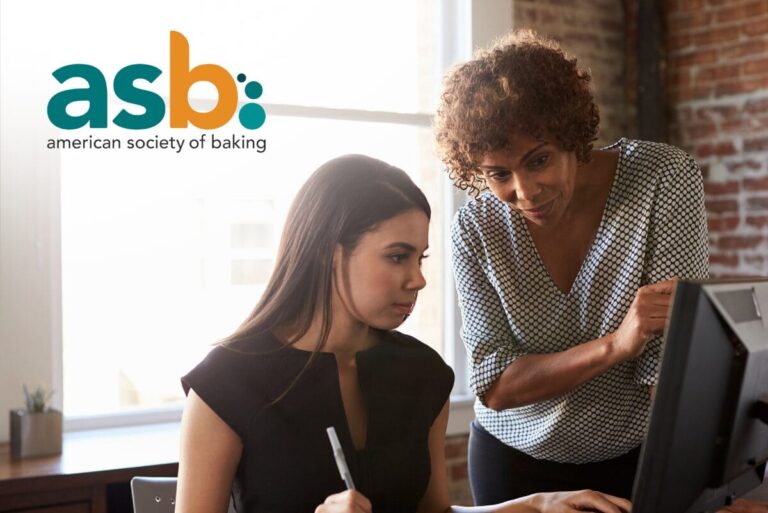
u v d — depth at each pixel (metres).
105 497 2.90
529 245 2.07
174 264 3.73
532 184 1.81
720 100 4.47
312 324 1.66
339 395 1.64
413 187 1.65
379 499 1.65
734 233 4.43
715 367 1.33
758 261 4.34
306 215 1.65
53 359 3.49
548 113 1.75
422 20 4.24
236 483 1.63
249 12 3.84
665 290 1.79
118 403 3.64
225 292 3.83
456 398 4.21
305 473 1.60
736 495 1.54
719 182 4.49
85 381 3.59
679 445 1.30
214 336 3.81
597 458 2.16
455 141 1.85
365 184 1.62
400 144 4.20
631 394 2.07
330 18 4.02
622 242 2.01
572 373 1.91
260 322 1.66
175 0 3.70
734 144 4.43
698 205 1.99
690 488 1.36
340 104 4.05
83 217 3.57
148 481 1.83
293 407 1.61
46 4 3.45
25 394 3.12
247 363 1.62
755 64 4.34
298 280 1.64
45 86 3.45
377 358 1.73
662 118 4.66
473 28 4.25
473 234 2.11
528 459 2.24
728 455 1.42
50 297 3.44
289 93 3.95
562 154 1.81
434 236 4.29
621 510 1.62
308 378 1.63
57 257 3.49
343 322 1.67
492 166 1.81
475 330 2.12
